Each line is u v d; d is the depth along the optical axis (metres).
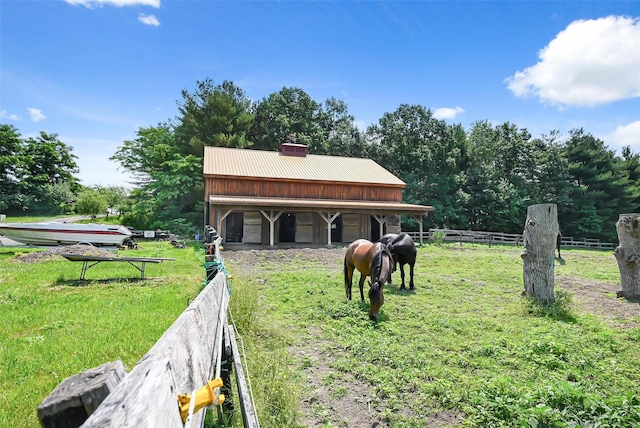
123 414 0.66
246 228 20.66
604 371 4.66
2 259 12.48
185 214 30.34
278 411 3.47
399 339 5.70
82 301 6.97
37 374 3.98
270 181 21.97
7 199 41.03
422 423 3.55
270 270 11.91
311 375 4.48
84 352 4.46
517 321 6.77
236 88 38.69
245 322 5.67
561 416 3.33
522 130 43.75
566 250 25.30
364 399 4.00
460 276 11.61
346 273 8.12
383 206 21.09
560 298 7.82
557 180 38.00
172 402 1.00
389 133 41.50
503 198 35.50
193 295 7.34
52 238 15.96
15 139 45.97
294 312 6.95
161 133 35.62
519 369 4.74
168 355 1.09
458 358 4.99
